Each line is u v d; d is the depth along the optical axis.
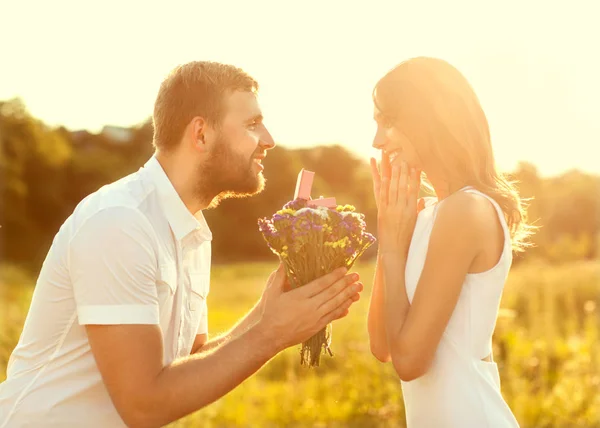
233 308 18.39
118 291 2.52
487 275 2.54
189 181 2.88
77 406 2.67
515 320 8.98
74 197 49.22
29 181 48.03
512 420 2.60
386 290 2.67
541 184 35.19
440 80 2.67
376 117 2.79
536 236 25.12
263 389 6.86
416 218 2.74
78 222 2.63
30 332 2.73
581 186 36.50
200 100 2.83
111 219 2.57
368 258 35.16
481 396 2.54
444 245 2.50
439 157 2.66
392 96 2.70
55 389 2.67
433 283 2.50
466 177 2.65
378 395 6.26
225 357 2.62
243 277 33.28
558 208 35.69
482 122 2.70
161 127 2.88
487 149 2.68
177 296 2.81
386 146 2.80
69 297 2.64
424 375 2.62
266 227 2.90
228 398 6.47
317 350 2.89
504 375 6.38
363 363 6.74
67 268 2.62
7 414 2.70
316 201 3.02
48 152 48.56
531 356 6.91
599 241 23.19
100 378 2.67
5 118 47.22
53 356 2.68
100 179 49.50
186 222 2.83
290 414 6.16
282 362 7.71
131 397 2.50
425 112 2.66
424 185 2.98
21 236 45.81
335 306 2.77
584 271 13.02
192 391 2.54
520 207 2.68
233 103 2.87
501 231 2.56
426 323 2.49
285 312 2.70
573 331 7.94
